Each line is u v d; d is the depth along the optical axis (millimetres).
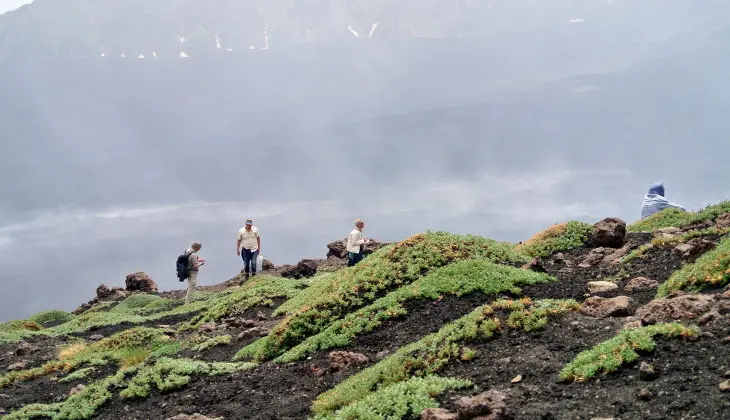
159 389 18781
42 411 18859
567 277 24016
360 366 17625
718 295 15352
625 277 22516
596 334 15258
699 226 28156
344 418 13148
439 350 16094
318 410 14680
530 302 17969
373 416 12844
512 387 13383
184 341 26922
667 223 32656
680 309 14641
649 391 11562
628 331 14008
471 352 15516
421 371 15211
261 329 25500
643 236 29375
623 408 11297
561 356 14523
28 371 24484
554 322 16531
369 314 21125
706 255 18969
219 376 19484
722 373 11578
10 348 30547
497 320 16906
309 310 22625
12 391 22375
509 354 15227
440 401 13195
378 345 19156
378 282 24250
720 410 10375
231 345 24828
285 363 19750
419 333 19172
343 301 23219
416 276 24172
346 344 19672
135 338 28109
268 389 17594
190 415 15656
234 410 16328
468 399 12211
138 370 20516
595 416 11258
